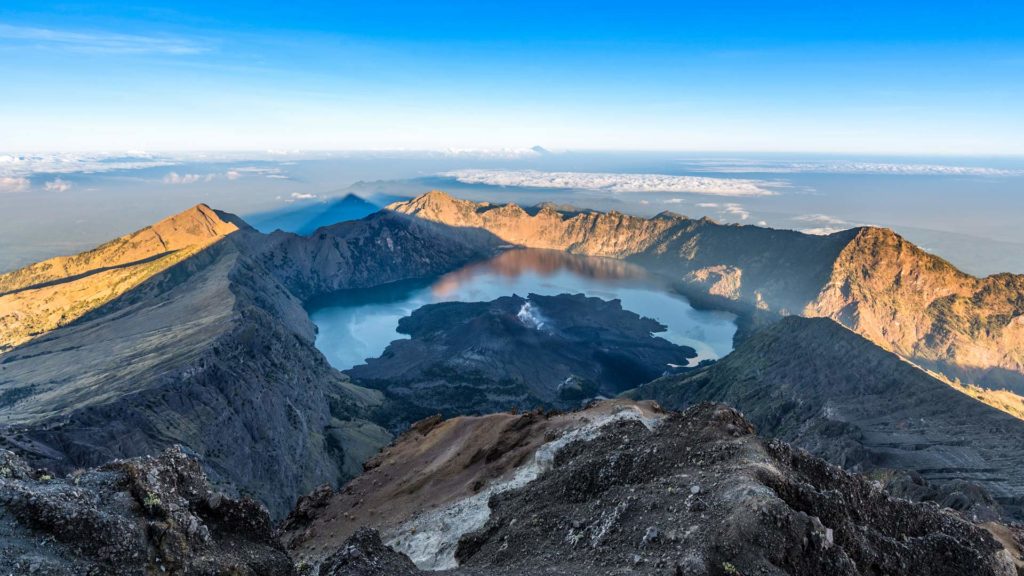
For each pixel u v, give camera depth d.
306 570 26.84
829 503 28.12
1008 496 111.50
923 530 31.75
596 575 25.73
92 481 22.91
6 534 18.69
